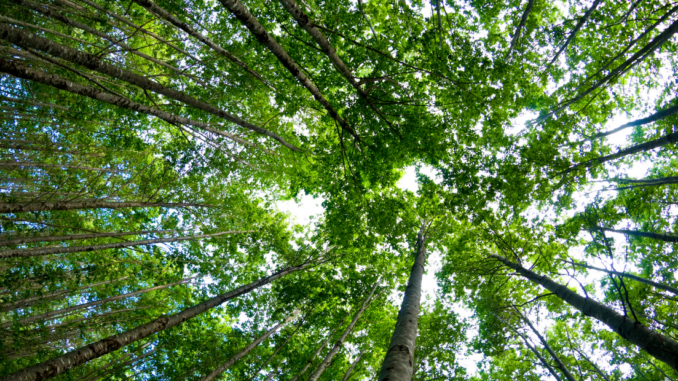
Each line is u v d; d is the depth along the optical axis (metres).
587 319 14.16
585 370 14.30
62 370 5.15
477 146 9.20
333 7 7.31
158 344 11.42
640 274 12.73
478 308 13.99
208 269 12.64
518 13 10.98
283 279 12.88
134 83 5.51
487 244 13.13
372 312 14.07
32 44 4.21
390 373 4.54
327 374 12.98
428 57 7.61
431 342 14.41
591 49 11.53
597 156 10.53
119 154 14.08
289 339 12.62
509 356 15.30
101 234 11.02
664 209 11.37
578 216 10.53
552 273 11.45
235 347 11.98
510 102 8.62
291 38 7.99
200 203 13.99
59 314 11.71
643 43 10.73
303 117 13.27
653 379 13.23
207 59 10.47
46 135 11.84
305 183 10.45
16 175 13.39
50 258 14.47
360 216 10.59
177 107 10.91
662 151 11.72
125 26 11.23
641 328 6.06
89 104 10.70
